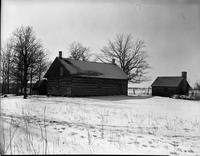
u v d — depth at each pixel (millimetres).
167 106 23438
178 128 11914
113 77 34969
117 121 12625
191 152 7316
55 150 5895
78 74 31266
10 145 5387
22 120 9875
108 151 6395
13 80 37219
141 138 8773
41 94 41156
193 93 43875
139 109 19156
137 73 50406
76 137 7641
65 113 14344
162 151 7070
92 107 18594
